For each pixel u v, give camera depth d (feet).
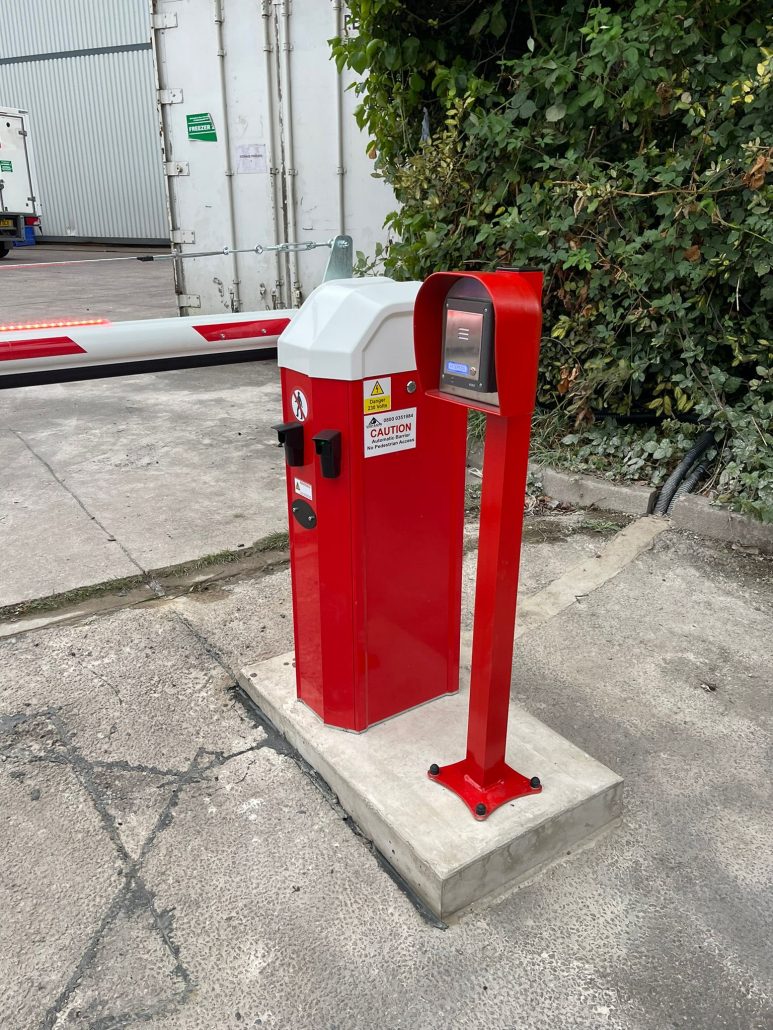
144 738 8.04
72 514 13.57
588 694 8.84
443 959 5.77
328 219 22.50
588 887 6.42
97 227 80.89
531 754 7.29
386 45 14.76
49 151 79.97
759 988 5.58
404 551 7.13
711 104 12.34
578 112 13.34
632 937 5.97
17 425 18.98
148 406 20.84
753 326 13.19
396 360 6.43
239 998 5.46
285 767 7.64
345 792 7.00
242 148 22.99
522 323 5.14
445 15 14.88
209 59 22.45
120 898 6.21
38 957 5.74
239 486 14.96
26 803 7.16
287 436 6.62
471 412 15.94
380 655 7.38
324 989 5.53
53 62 76.69
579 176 13.12
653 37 11.93
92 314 31.83
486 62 15.23
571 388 14.67
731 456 13.24
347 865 6.55
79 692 8.79
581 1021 5.35
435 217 15.06
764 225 11.59
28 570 11.51
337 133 21.50
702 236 12.78
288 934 5.94
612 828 7.02
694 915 6.16
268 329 8.16
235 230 24.03
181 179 24.23
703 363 13.28
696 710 8.57
